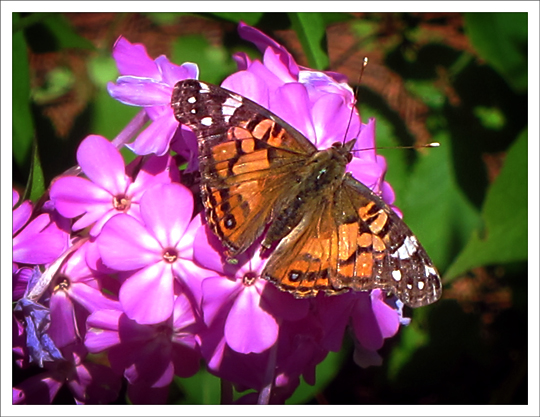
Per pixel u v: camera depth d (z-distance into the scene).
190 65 0.21
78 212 0.20
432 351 0.27
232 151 0.19
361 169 0.21
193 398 0.25
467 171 0.27
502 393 0.26
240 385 0.21
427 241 0.27
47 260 0.20
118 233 0.19
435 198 0.27
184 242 0.20
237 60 0.22
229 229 0.19
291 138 0.20
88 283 0.20
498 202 0.23
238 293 0.20
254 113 0.19
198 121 0.19
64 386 0.24
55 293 0.20
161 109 0.20
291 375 0.21
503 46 0.26
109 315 0.20
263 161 0.20
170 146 0.20
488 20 0.25
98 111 0.27
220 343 0.20
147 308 0.19
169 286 0.19
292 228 0.19
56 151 0.27
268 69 0.21
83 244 0.20
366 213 0.19
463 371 0.27
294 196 0.20
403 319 0.22
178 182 0.20
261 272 0.19
